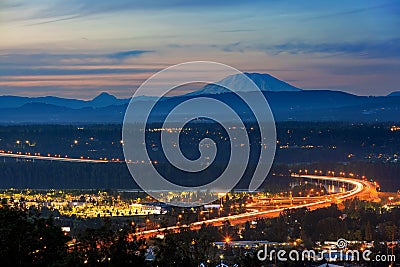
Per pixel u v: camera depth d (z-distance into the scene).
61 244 61.88
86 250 61.16
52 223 62.97
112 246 61.31
